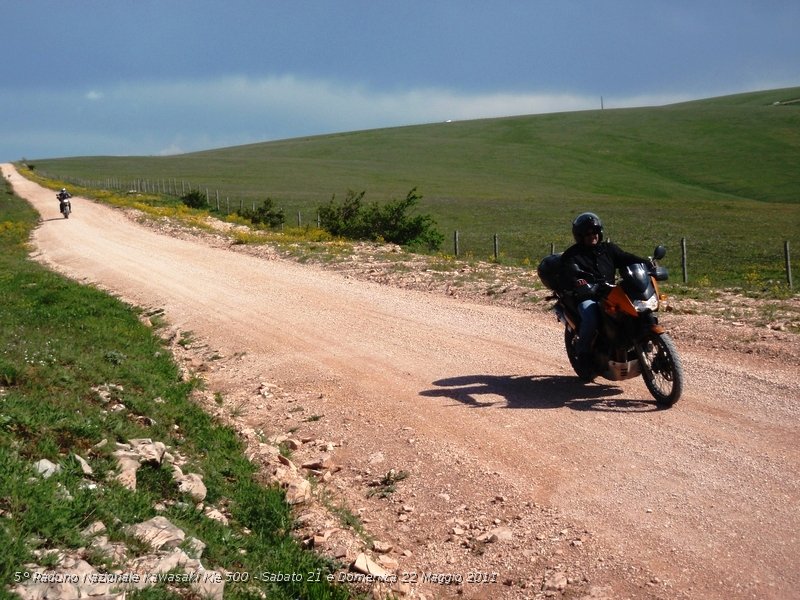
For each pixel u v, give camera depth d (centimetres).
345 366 1014
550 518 544
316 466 687
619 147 13438
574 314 823
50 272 2294
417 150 14600
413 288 1595
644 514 533
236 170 12112
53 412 614
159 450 598
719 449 630
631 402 772
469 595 462
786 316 1101
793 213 6147
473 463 653
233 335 1265
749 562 458
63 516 433
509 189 9619
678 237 4466
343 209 3491
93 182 9975
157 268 2259
